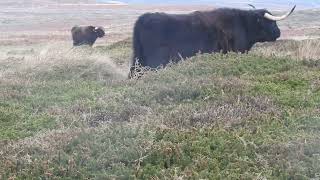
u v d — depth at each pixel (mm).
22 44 76188
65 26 123875
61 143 13727
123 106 17344
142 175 12164
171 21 29953
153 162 12727
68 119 16500
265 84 19750
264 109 16594
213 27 31000
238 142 13594
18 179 12188
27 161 12789
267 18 32969
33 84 23453
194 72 22297
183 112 15984
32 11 168000
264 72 22500
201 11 31641
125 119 16516
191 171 12156
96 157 12977
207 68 22531
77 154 12945
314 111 16203
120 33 94125
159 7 196375
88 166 12531
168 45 29750
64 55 32312
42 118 17031
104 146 13336
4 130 16000
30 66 30109
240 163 12570
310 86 19594
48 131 15141
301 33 82500
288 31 87500
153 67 29469
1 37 91812
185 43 30031
